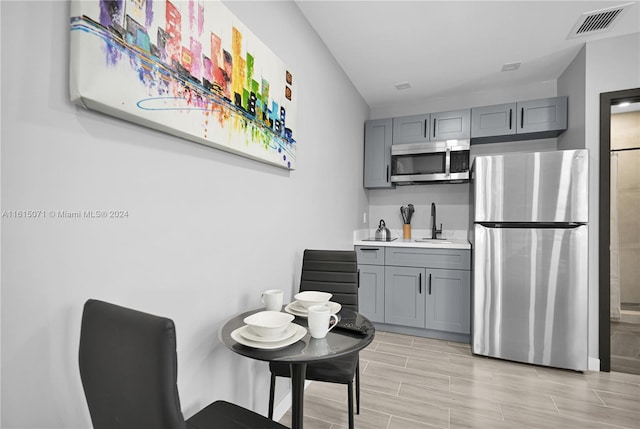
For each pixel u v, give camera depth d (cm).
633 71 236
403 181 346
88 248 83
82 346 70
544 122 296
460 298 297
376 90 341
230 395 139
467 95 354
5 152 67
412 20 221
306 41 217
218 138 123
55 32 75
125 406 62
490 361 254
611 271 311
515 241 250
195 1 112
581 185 232
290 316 113
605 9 207
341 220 292
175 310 111
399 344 291
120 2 85
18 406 70
